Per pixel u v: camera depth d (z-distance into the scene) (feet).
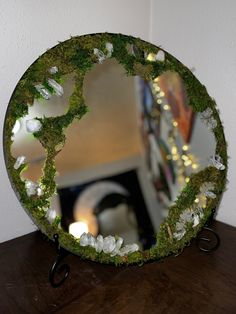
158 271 1.10
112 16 1.35
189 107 1.16
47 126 0.93
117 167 1.06
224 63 1.27
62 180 0.97
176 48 1.41
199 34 1.32
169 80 1.14
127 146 1.08
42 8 1.15
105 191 1.02
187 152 1.16
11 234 1.25
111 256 0.99
